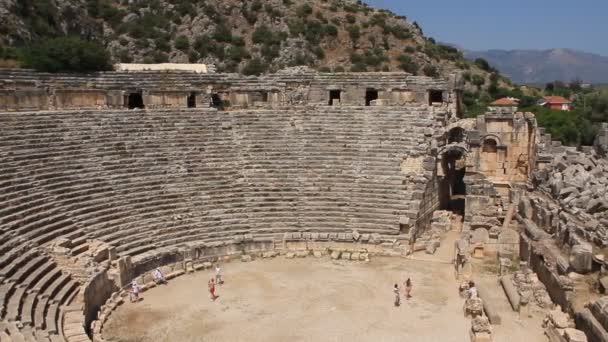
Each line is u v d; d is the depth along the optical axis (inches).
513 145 1553.9
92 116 1473.9
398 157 1485.0
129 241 1181.1
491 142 1567.4
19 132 1291.8
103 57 1915.6
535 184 1403.8
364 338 908.0
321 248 1327.5
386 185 1423.5
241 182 1438.2
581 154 1437.0
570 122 2431.1
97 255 1063.0
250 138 1569.9
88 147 1366.9
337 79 1791.3
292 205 1396.4
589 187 1177.4
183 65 2185.0
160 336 919.0
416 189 1400.1
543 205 1210.0
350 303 1045.2
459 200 1726.1
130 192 1302.9
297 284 1138.0
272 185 1441.9
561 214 1108.5
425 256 1306.6
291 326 952.3
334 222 1360.7
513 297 1021.8
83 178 1270.9
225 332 931.3
